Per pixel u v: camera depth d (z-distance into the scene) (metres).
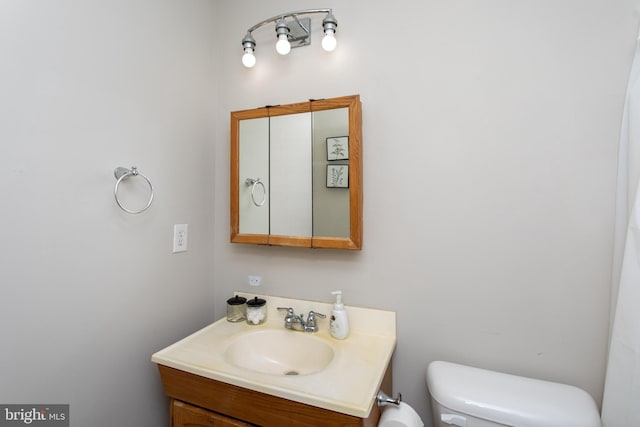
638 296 0.81
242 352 1.19
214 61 1.49
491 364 1.08
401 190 1.18
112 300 1.05
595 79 0.95
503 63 1.05
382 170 1.21
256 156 1.37
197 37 1.40
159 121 1.21
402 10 1.18
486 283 1.08
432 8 1.14
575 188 0.97
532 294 1.03
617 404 0.84
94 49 0.98
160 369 1.03
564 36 0.98
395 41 1.19
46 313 0.87
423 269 1.16
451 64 1.11
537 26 1.01
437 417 0.97
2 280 0.78
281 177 1.32
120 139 1.06
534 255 1.02
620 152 0.91
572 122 0.97
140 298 1.15
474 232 1.09
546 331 1.01
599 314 0.95
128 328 1.10
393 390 1.21
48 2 0.86
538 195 1.01
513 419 0.85
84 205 0.96
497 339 1.07
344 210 1.21
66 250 0.91
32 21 0.82
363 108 1.24
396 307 1.20
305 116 1.28
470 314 1.10
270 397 0.87
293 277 1.37
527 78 1.02
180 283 1.33
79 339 0.95
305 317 1.33
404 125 1.17
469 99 1.09
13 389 0.81
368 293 1.24
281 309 1.36
